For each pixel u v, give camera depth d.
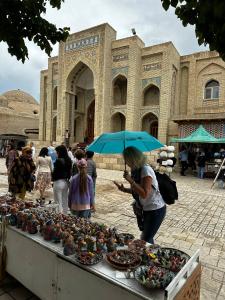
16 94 40.56
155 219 3.12
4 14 2.69
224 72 19.34
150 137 4.24
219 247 4.48
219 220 6.14
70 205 4.34
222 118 15.36
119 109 21.08
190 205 7.67
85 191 4.27
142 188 2.92
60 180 5.16
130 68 20.44
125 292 1.90
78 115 26.42
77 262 2.21
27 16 2.74
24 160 5.39
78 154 5.52
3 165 16.34
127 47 20.67
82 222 2.99
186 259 2.23
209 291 3.09
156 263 2.17
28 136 30.14
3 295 2.83
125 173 2.98
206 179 14.31
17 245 2.86
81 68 23.36
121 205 7.27
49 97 25.31
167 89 19.31
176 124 18.86
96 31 21.31
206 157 16.19
